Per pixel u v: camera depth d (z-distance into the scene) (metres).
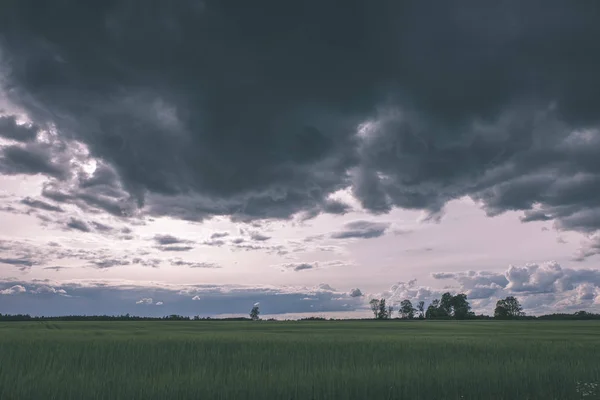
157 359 18.62
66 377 14.11
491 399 12.62
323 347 24.48
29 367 16.08
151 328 63.19
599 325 92.50
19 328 58.28
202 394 12.15
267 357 19.91
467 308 195.38
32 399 11.65
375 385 13.35
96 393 12.09
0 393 12.02
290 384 13.27
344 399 12.17
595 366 17.06
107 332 44.53
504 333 50.47
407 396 12.56
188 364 17.52
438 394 12.84
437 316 195.88
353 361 18.59
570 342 30.38
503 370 15.66
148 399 11.70
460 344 26.98
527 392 13.29
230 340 29.27
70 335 35.94
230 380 13.75
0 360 17.38
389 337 36.72
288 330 57.12
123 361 18.09
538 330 63.06
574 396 13.02
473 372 15.27
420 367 16.52
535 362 18.02
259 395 12.28
